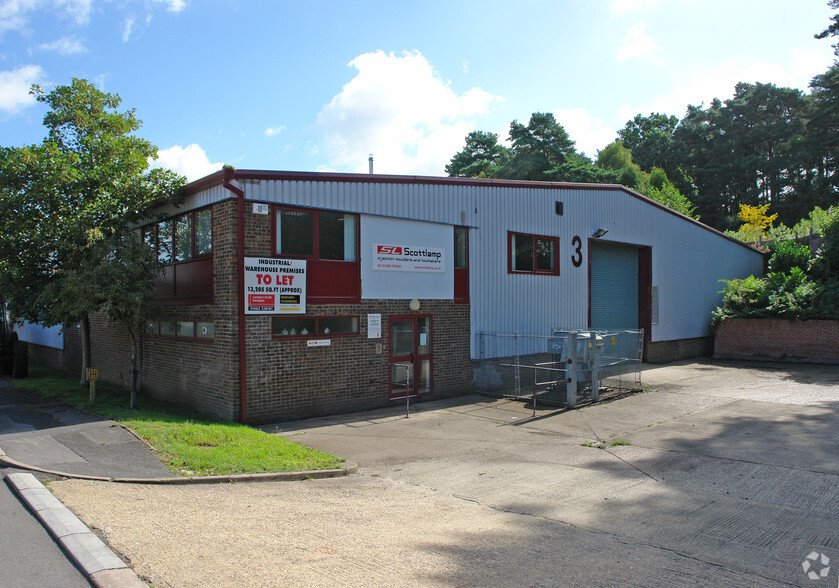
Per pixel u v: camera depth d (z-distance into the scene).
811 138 53.19
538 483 7.88
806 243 29.52
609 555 5.20
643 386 17.08
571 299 19.22
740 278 29.08
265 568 4.60
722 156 62.38
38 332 25.72
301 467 8.28
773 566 4.94
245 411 11.60
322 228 12.91
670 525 6.09
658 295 23.27
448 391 15.41
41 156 13.36
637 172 56.84
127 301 12.32
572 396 14.02
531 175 53.78
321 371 12.80
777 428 11.02
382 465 8.91
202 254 12.80
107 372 17.84
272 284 12.00
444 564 4.90
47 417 11.02
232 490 7.11
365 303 13.62
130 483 6.98
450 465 8.90
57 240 13.31
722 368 21.34
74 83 15.11
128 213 14.23
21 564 4.54
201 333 12.77
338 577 4.52
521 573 4.74
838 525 6.04
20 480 6.63
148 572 4.38
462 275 15.88
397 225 14.31
